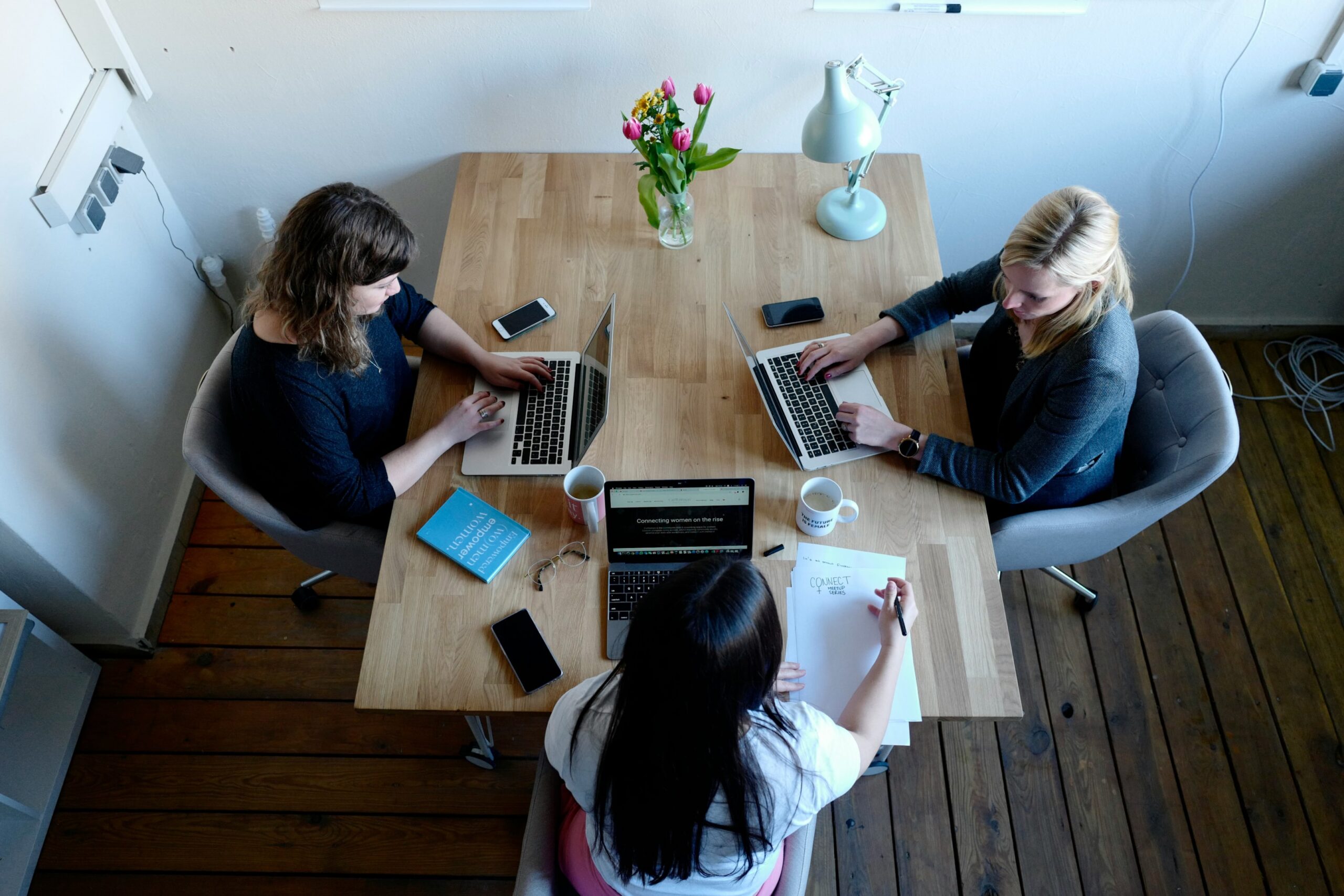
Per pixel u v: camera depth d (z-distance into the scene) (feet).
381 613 5.24
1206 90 7.32
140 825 7.03
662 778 3.60
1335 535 8.27
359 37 7.04
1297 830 6.91
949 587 5.31
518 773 7.25
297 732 7.44
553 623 5.20
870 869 6.82
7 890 6.63
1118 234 4.92
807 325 6.47
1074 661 7.70
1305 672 7.60
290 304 4.85
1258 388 9.22
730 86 7.37
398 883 6.83
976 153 7.92
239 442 5.67
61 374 6.74
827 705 4.94
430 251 9.04
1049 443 5.32
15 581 6.79
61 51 6.67
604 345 6.02
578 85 7.38
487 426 5.86
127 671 7.74
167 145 7.82
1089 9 6.77
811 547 5.43
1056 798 7.09
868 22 6.89
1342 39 6.84
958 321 9.64
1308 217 8.30
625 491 5.16
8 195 6.17
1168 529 8.34
